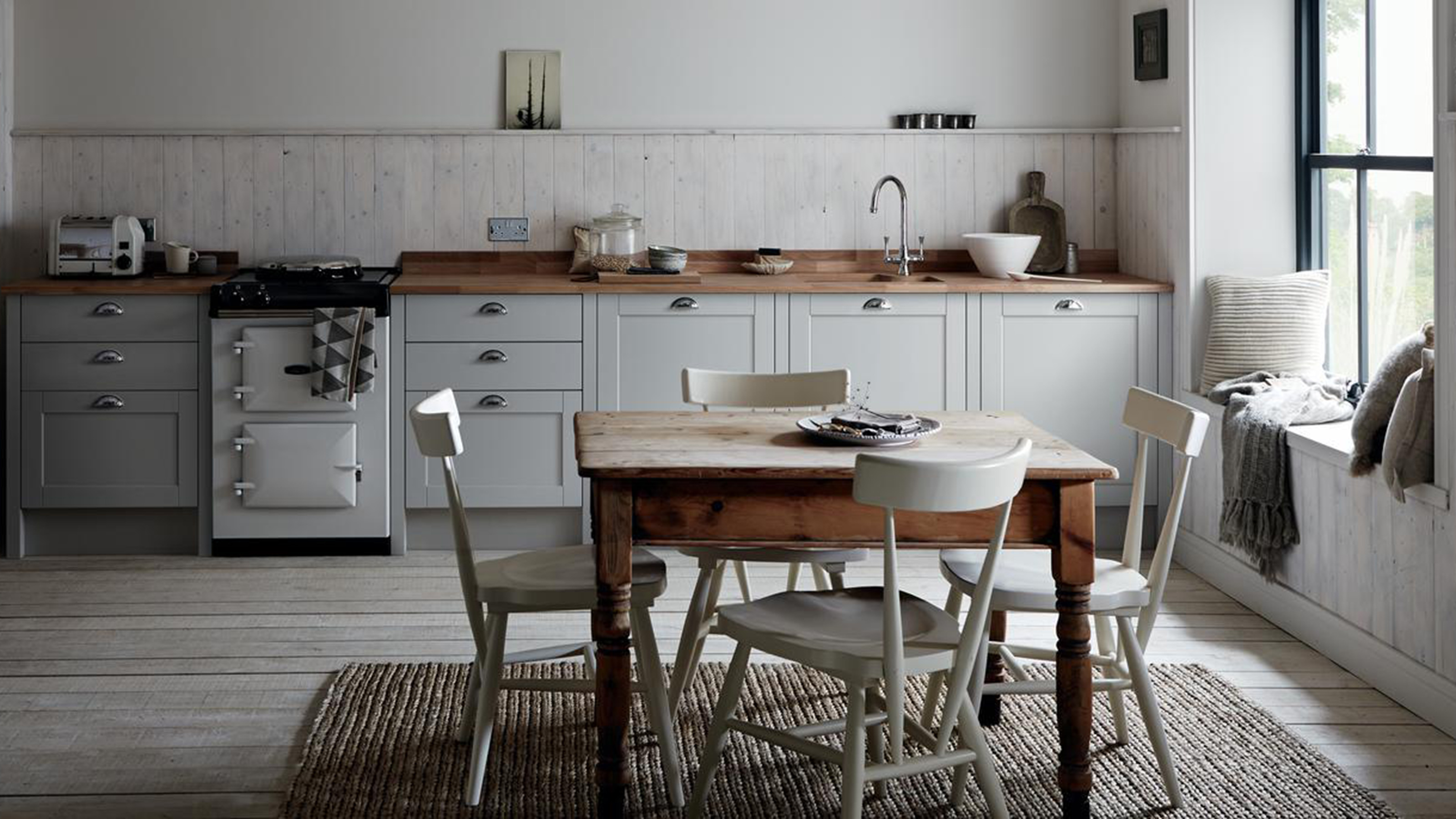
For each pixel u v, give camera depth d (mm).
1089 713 3252
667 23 6242
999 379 5836
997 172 6352
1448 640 3828
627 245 6117
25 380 5625
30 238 6125
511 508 5812
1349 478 4355
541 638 4680
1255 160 5516
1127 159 6246
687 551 3748
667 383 5773
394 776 3561
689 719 3928
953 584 3568
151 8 6102
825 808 3418
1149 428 3660
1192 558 5586
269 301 5547
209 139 6141
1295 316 5391
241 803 3428
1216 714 3975
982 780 3197
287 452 5613
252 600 5105
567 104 6246
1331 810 3369
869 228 6348
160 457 5672
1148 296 5805
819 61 6297
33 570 5504
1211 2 5473
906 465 2916
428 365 5688
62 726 3898
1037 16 6324
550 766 3631
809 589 5031
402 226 6227
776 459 3283
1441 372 3805
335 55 6176
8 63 6051
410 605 5051
